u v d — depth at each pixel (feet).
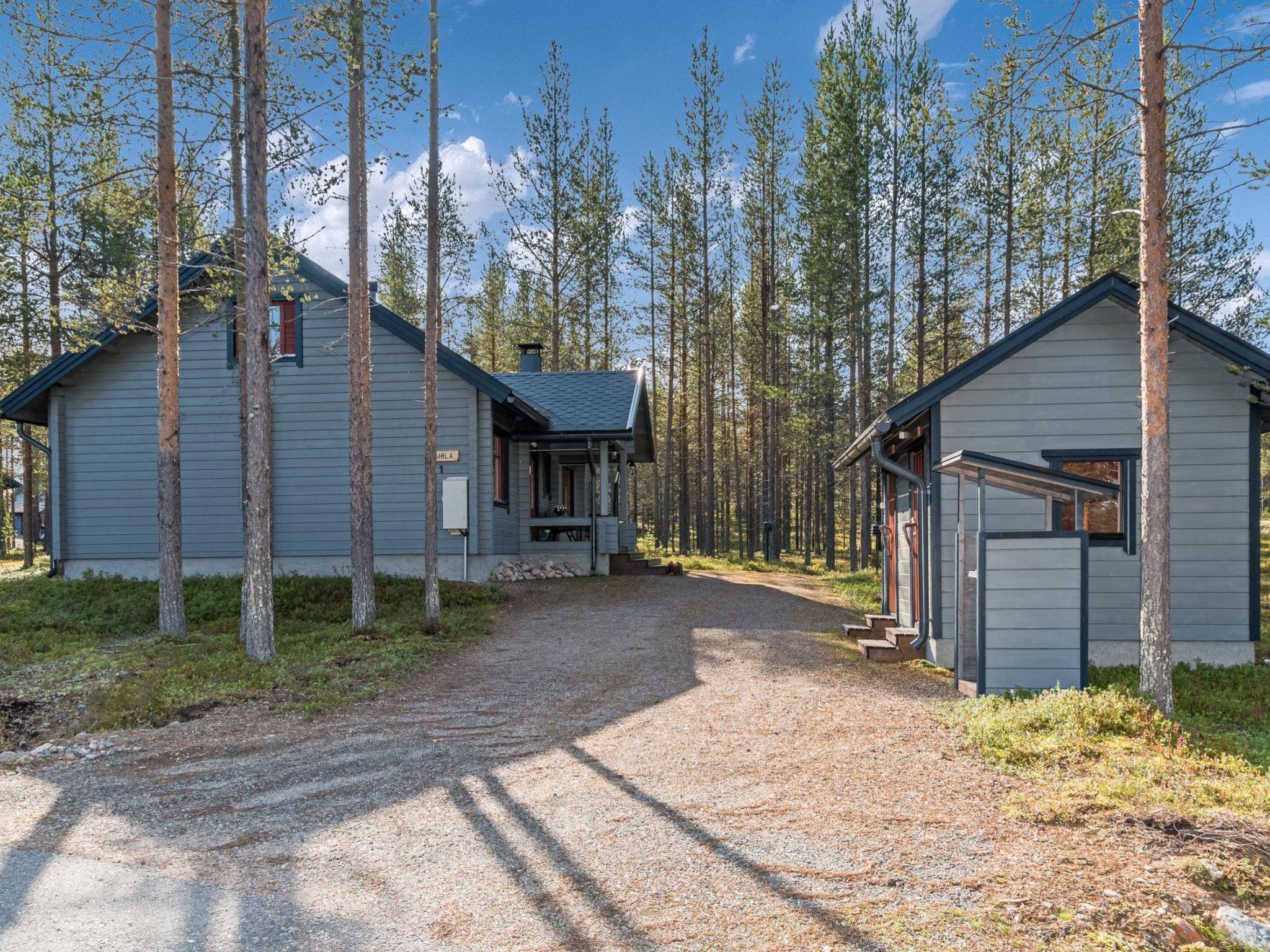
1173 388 36.35
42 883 14.67
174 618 40.22
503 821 17.39
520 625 42.88
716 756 21.70
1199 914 13.19
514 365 123.54
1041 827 16.42
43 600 48.08
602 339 109.60
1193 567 36.06
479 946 12.31
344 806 18.53
